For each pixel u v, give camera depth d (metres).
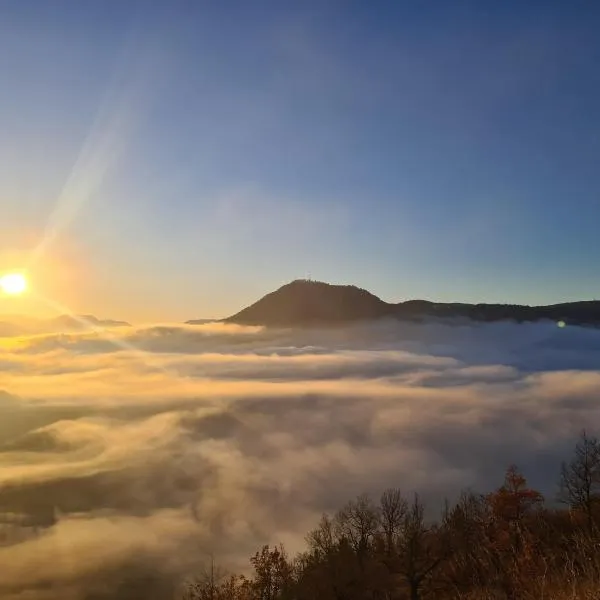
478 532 36.34
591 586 8.88
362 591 43.50
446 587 34.06
